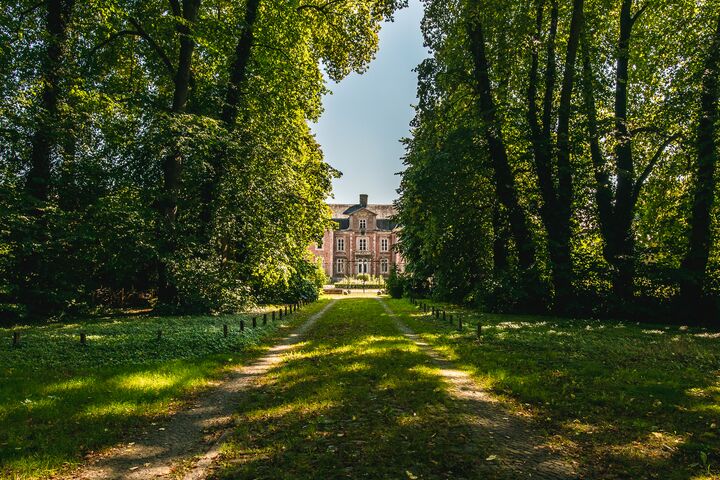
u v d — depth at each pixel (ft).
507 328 47.55
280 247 68.23
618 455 14.65
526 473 13.34
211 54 63.72
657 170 68.49
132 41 66.08
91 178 56.95
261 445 15.72
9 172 53.31
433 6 65.57
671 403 20.25
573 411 19.33
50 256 52.13
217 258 63.46
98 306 61.41
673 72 63.00
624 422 17.84
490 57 67.87
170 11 61.36
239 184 63.00
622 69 64.34
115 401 20.39
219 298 59.41
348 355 32.32
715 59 53.83
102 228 53.47
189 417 19.39
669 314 56.39
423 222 77.77
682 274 55.21
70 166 55.88
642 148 70.59
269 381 25.66
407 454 14.69
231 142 59.31
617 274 60.64
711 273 56.54
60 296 51.13
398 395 21.57
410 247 111.24
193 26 55.47
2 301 48.39
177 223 59.06
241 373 28.63
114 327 41.60
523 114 64.90
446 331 46.85
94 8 57.98
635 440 15.96
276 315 64.54
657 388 22.81
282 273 72.54
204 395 23.16
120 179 57.26
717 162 55.42
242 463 14.20
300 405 20.18
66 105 56.54
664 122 61.98
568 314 60.49
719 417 18.31
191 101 65.31
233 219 63.62
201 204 62.80
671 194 68.85
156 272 60.23
